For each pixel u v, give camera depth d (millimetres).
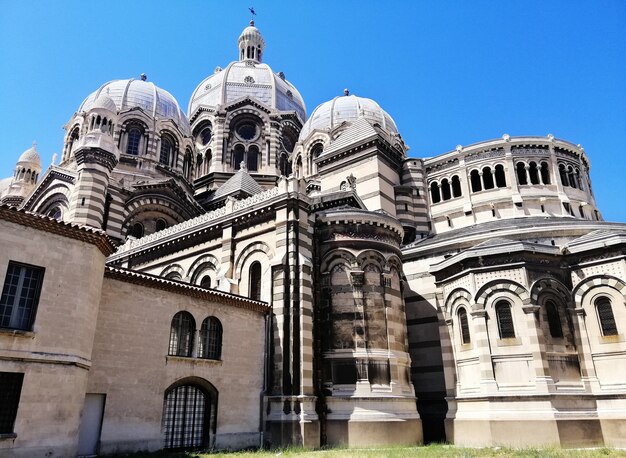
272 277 29844
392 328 30516
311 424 26625
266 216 32219
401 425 28062
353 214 32062
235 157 61812
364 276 30906
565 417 26250
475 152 46188
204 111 64062
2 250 18016
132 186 46250
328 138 57594
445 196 47156
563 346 28562
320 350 29422
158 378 23281
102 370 21328
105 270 22297
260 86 67062
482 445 27406
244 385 27141
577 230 34938
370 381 28484
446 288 32906
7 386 17234
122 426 21469
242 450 25453
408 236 45188
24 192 67188
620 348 27547
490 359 28812
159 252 38750
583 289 29594
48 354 18250
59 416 18141
